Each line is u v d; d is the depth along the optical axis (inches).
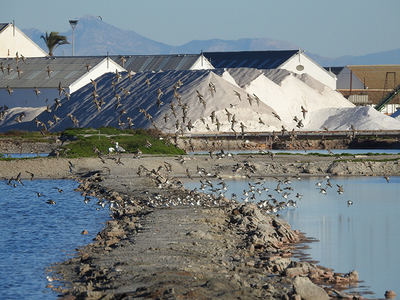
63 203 4630.9
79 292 2257.6
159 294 2092.8
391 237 3560.5
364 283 2635.3
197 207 4121.6
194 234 3157.0
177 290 2150.6
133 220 3661.4
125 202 4362.7
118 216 3988.7
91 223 3811.5
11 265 2778.1
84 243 3235.7
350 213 4389.8
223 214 3878.0
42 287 2458.2
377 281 2669.8
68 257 2920.8
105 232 3353.8
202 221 3619.6
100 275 2459.4
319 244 3368.6
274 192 5413.4
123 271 2443.4
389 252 3193.9
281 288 2361.0
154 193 4832.7
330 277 2652.6
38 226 3718.0
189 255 2728.8
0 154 7637.8
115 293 2159.2
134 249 2856.8
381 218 4183.1
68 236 3417.8
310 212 4416.8
